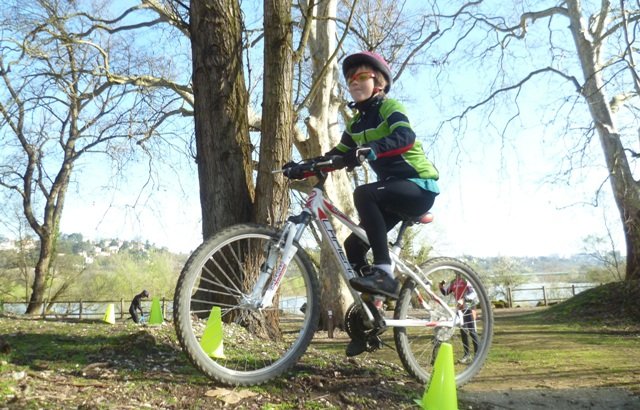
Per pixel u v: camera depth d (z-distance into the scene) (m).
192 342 2.95
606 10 18.44
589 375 6.19
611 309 15.70
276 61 5.12
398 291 3.29
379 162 3.40
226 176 5.15
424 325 3.75
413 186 3.36
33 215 25.33
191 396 2.93
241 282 4.24
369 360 4.17
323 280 17.53
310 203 3.33
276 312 4.76
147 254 32.03
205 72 5.20
